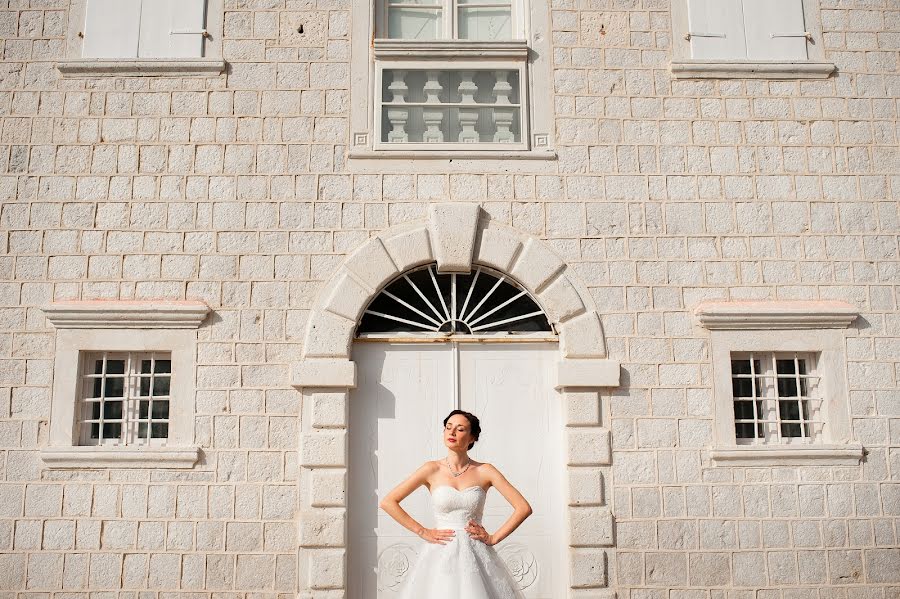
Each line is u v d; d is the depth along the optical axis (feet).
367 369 21.43
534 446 21.21
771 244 22.03
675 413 21.04
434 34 23.45
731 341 21.42
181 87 22.17
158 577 19.94
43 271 21.22
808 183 22.36
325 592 19.79
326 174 21.90
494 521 20.88
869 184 22.45
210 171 21.81
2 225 21.35
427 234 21.59
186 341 20.93
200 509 20.21
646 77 22.71
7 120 21.85
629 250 21.83
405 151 22.02
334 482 20.21
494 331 21.88
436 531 15.74
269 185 21.79
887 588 20.52
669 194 22.16
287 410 20.70
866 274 21.98
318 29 22.61
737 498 20.71
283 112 22.15
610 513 20.47
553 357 21.65
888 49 23.13
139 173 21.74
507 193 21.99
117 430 21.12
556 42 22.79
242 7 22.62
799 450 20.81
